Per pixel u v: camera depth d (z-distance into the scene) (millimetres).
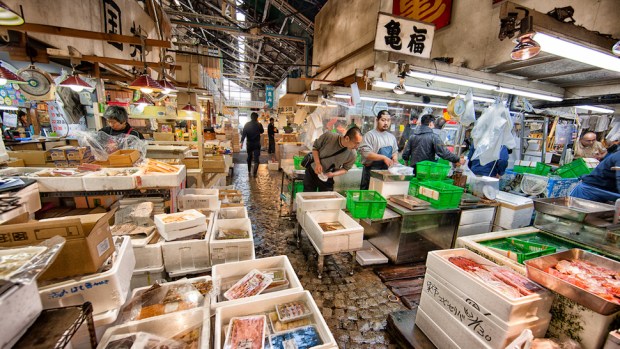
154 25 4387
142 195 2045
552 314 1243
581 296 1091
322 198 2805
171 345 1000
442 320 1458
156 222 1820
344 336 1722
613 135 4234
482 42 2959
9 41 2268
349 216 2453
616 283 1169
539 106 4090
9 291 680
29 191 1432
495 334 1165
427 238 2609
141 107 3572
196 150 4230
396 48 2752
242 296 1314
